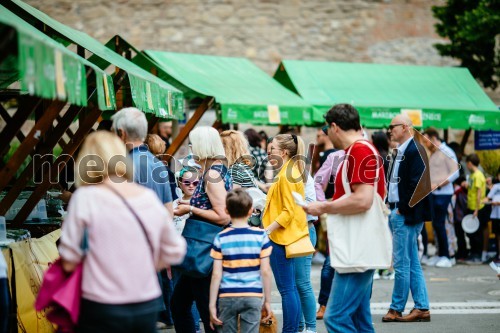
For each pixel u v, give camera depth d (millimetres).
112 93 9406
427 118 21672
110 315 5848
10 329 8078
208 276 9039
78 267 5941
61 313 6008
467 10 25875
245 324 8539
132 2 31984
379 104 21391
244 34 32250
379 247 8172
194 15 32156
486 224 20719
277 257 10023
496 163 24344
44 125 8789
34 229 10945
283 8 32375
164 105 12664
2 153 8633
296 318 10039
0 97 12594
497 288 16312
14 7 10672
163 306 11055
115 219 5977
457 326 12219
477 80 26688
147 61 18047
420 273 12602
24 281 8844
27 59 5633
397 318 12547
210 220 9078
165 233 6301
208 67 21516
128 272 5945
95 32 31922
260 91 20250
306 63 23484
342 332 8227
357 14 32438
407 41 32500
